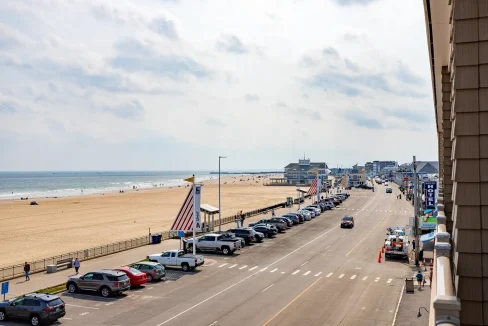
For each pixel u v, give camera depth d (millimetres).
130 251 46688
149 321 25062
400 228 57719
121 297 30203
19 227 72688
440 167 30062
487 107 7535
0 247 54281
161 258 39406
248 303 28578
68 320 25359
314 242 53688
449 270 7953
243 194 161000
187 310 27125
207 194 161250
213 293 31094
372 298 29625
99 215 91688
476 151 7637
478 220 7664
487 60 7523
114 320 25297
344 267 39750
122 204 120312
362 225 69625
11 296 29859
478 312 7645
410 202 109250
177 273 37562
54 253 50156
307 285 33312
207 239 46719
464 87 7680
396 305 27875
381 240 55000
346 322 24703
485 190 7602
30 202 126562
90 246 54438
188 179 42125
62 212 98500
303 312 26641
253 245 51688
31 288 32156
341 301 28969
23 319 24859
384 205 103625
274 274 37000
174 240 53812
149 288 32625
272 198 140000
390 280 34781
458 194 7793
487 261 7629
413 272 37625
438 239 10203
